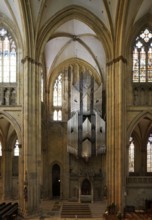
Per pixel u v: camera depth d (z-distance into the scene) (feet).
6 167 154.30
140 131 147.33
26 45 122.11
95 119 155.02
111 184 118.32
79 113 156.87
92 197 152.25
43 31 125.70
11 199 153.79
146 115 122.01
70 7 126.31
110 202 117.60
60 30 146.00
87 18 126.93
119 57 120.47
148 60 128.98
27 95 120.26
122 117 118.52
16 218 108.37
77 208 133.69
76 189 162.91
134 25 127.54
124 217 106.42
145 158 147.64
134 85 127.54
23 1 114.01
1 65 129.70
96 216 117.39
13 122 121.70
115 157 118.01
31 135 120.06
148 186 119.65
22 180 118.32
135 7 117.60
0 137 154.20
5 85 127.85
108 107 123.54
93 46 158.40
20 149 120.47
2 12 129.29
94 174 160.97
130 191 119.75
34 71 123.34
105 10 119.75
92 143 153.89
